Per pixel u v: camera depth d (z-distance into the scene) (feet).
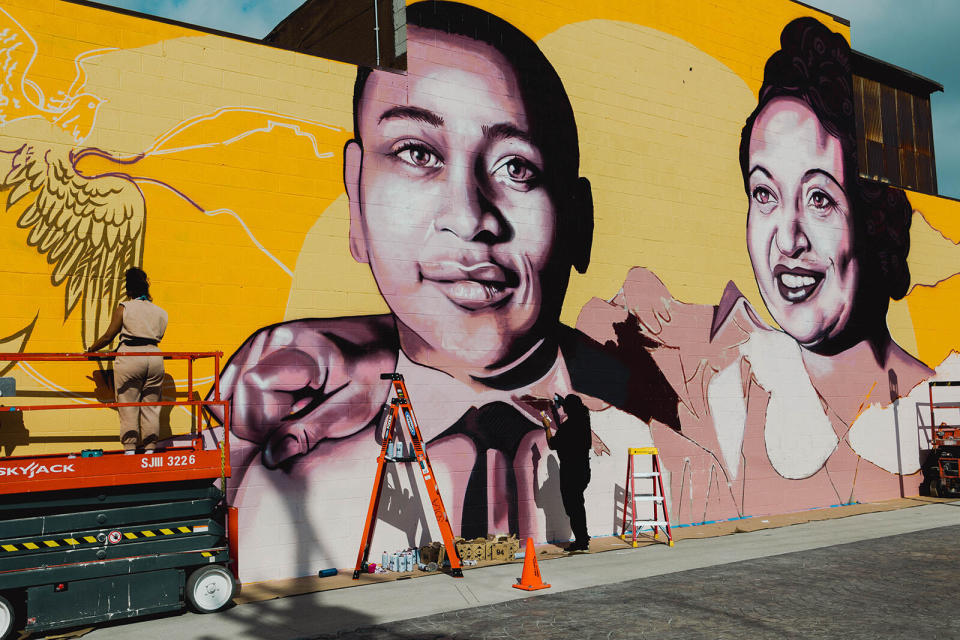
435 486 27.94
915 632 19.57
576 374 35.47
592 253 36.52
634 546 32.86
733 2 43.37
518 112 34.73
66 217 25.03
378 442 30.04
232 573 24.82
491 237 33.53
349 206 30.27
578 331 35.76
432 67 32.68
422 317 31.55
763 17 44.70
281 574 27.50
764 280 43.24
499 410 33.14
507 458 33.19
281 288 28.60
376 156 31.04
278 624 21.21
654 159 39.17
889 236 50.44
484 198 33.50
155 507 22.21
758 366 42.39
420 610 22.35
